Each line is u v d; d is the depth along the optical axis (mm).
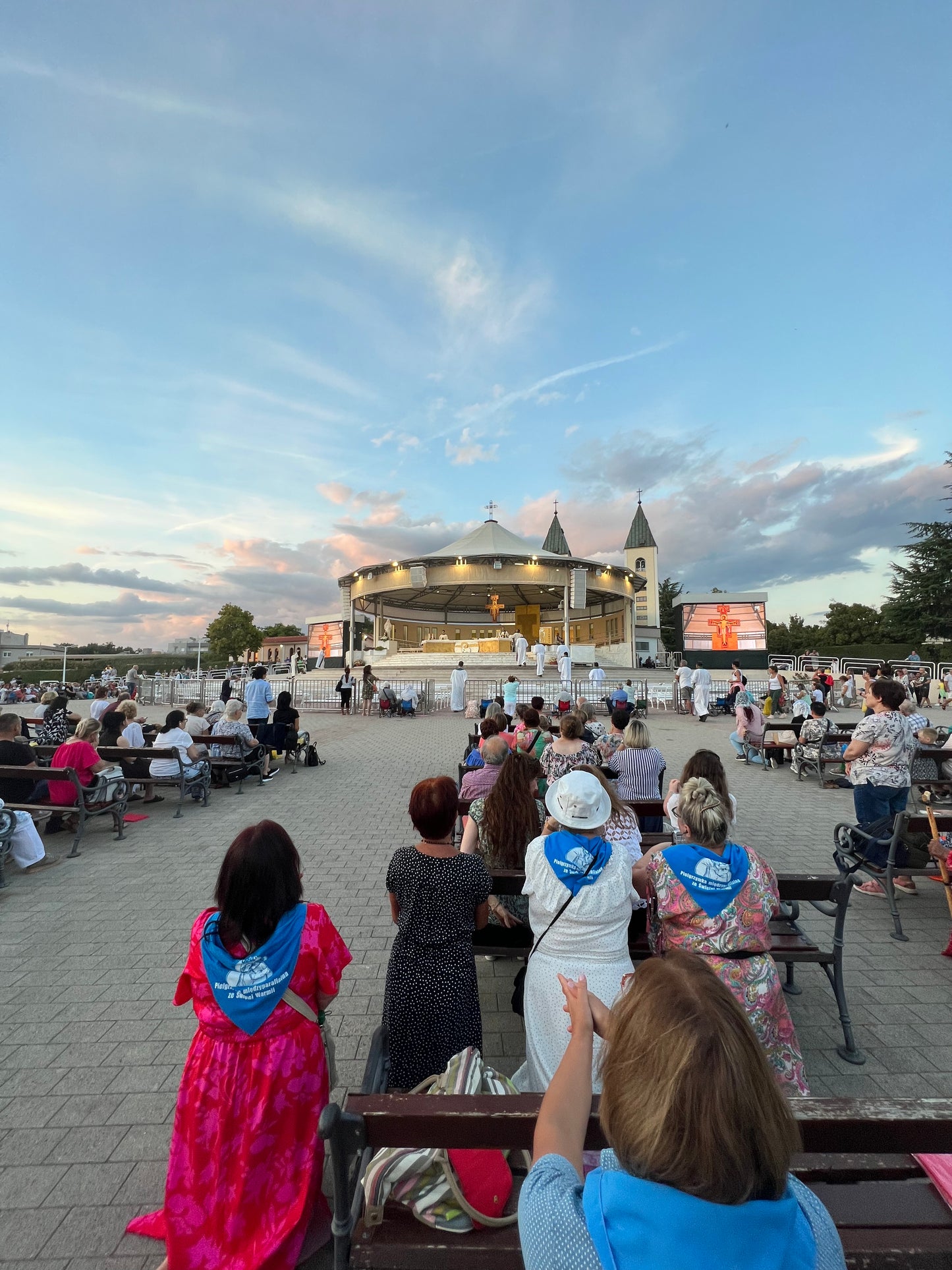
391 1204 1893
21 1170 2562
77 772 7102
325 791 9859
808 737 10859
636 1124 1009
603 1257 968
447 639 41781
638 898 2904
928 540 38812
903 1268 1622
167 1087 3068
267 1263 1966
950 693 22578
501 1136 1619
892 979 4137
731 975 2703
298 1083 2148
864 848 5352
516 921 3693
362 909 5152
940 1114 1606
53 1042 3410
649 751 6145
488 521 35562
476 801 4020
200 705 10539
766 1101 995
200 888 5691
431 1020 2564
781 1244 967
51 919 4996
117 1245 2236
